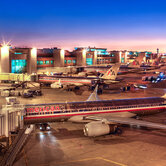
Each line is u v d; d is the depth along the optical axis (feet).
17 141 99.96
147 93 268.62
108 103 133.80
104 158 92.53
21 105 103.86
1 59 363.76
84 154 96.48
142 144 108.78
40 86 311.88
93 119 121.60
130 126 138.21
